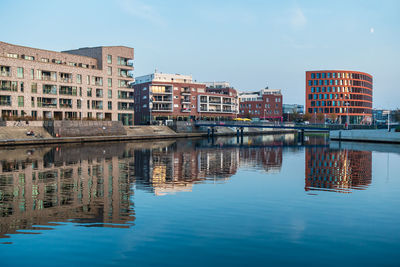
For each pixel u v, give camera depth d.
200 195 22.86
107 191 24.12
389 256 12.98
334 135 87.75
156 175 31.19
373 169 35.12
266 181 28.31
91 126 80.12
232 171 33.91
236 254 13.11
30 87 76.19
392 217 17.83
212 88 149.50
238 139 96.56
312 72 166.62
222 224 16.59
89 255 12.99
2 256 12.90
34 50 79.88
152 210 19.05
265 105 164.12
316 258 12.79
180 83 123.38
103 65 92.62
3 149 55.25
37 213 18.53
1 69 71.56
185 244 14.06
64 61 85.81
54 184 26.69
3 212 18.73
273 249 13.59
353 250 13.52
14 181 27.94
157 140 86.69
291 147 65.12
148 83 118.00
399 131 76.00
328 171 33.91
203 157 46.44
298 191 24.22
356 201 21.23
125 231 15.55
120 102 97.44
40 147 59.50
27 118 72.19
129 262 12.41
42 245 13.95
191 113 126.56
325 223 16.80
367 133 78.81
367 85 179.00
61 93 82.44
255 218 17.61
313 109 167.00
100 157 45.22
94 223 16.77
